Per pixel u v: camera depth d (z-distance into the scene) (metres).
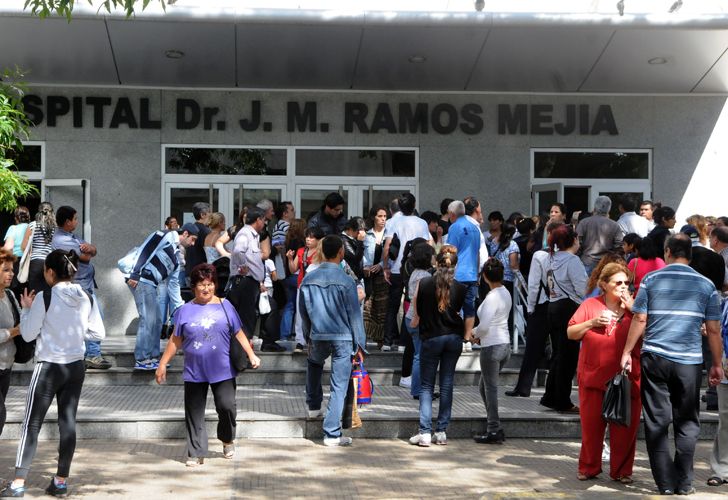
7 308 6.42
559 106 14.17
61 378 6.23
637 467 7.26
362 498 6.22
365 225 11.45
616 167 14.27
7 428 7.93
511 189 14.12
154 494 6.25
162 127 13.73
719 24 12.13
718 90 14.09
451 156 14.06
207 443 7.13
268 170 13.89
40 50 12.48
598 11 12.32
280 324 11.25
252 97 13.84
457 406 8.94
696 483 6.68
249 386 10.18
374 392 9.77
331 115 13.95
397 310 10.81
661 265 9.09
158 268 10.17
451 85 13.80
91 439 8.01
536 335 9.37
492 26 12.09
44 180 13.56
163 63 12.94
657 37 12.45
